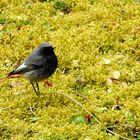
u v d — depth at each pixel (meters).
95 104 13.05
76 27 16.61
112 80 14.03
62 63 14.84
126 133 11.99
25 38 16.17
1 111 12.91
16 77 13.77
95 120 12.43
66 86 13.84
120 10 17.30
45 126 12.31
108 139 11.71
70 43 15.73
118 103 13.04
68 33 16.27
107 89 13.77
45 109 12.93
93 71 14.33
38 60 12.93
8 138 12.08
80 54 15.16
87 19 17.02
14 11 17.73
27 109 13.02
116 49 15.48
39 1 18.44
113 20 16.80
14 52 15.56
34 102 13.21
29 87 13.90
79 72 14.45
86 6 17.86
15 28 16.88
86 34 16.05
